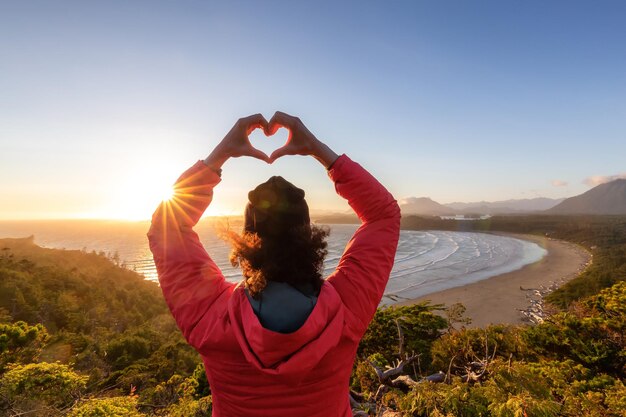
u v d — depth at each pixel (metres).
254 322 0.81
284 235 0.86
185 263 0.95
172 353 36.22
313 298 0.88
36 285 63.44
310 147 1.09
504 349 15.09
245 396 0.86
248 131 1.08
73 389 9.37
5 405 8.47
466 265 95.50
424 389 4.21
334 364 0.91
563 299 55.22
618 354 12.67
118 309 68.81
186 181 1.03
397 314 24.70
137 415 7.50
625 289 16.84
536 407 3.79
